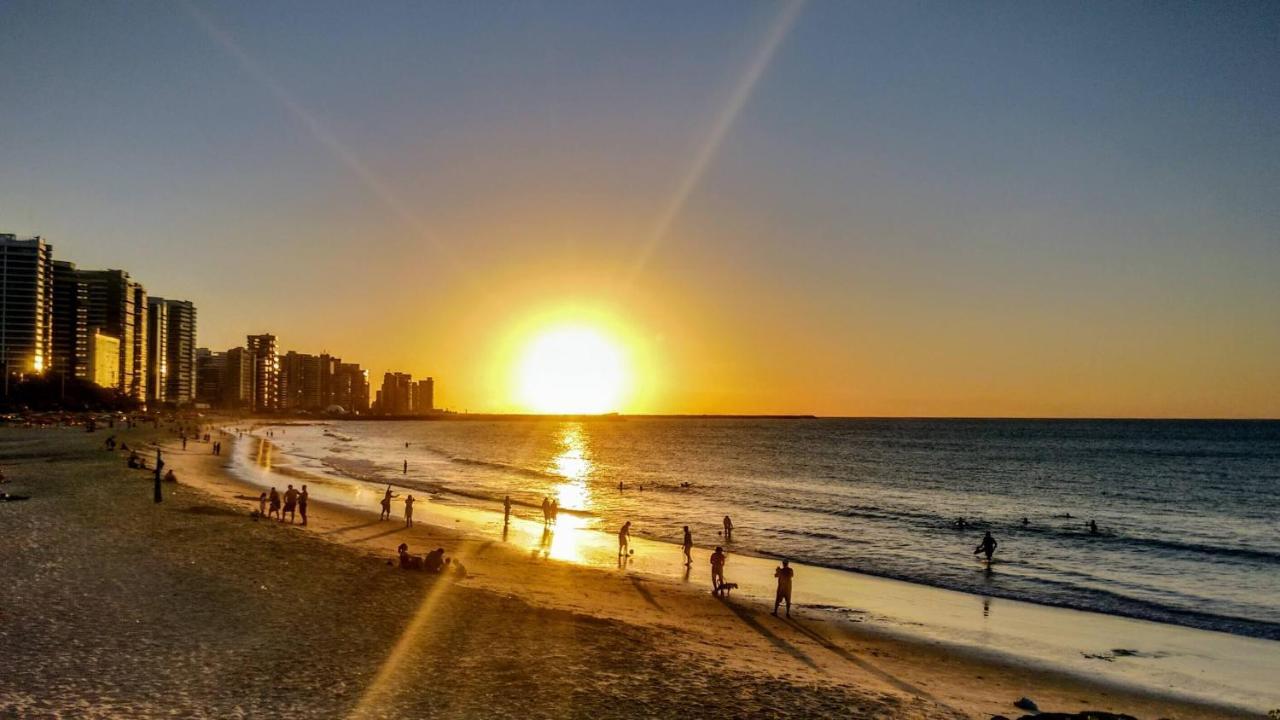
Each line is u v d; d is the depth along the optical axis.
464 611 23.83
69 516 36.66
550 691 17.33
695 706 17.05
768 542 46.44
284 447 142.00
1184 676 22.83
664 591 31.44
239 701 15.39
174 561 27.73
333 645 19.48
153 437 132.62
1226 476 105.94
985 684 21.45
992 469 117.25
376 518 49.50
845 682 20.23
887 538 49.12
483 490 74.38
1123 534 53.09
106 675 16.23
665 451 169.38
